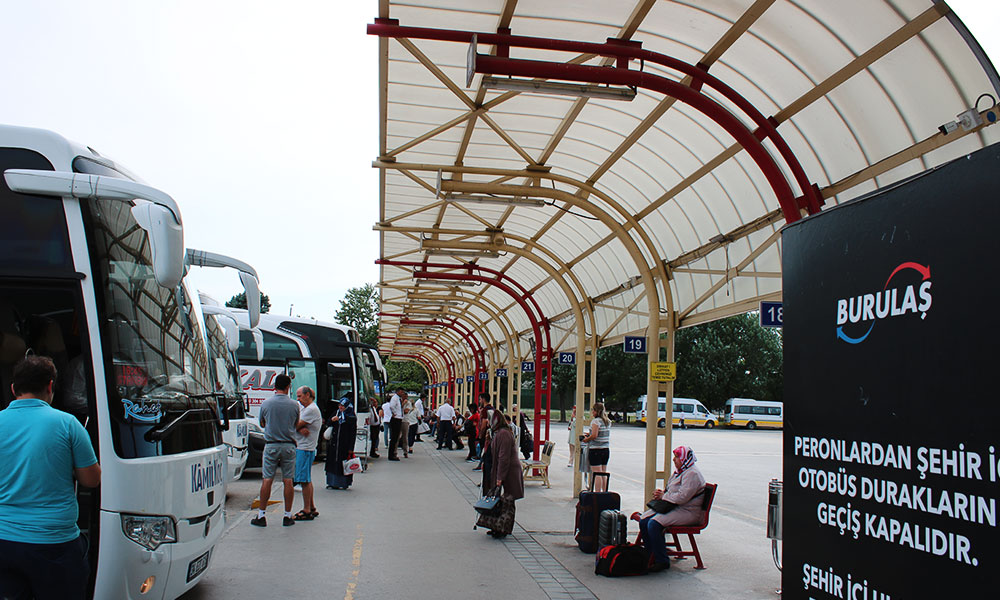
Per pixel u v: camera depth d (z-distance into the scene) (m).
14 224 5.17
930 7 5.71
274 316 21.64
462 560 8.65
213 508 6.24
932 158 6.85
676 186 11.31
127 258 5.62
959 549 2.08
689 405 63.19
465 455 26.11
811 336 2.76
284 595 6.89
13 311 5.08
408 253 19.28
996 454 1.96
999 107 5.93
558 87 7.48
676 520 8.46
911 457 2.25
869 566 2.41
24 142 5.27
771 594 7.39
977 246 2.04
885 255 2.39
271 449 10.46
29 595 4.20
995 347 1.97
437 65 8.73
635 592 7.38
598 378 67.56
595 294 19.03
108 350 5.17
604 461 14.17
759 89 8.08
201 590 6.96
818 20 6.53
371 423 23.45
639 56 7.17
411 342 48.00
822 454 2.66
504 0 7.12
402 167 11.01
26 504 4.12
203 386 6.57
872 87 6.93
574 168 12.50
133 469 5.08
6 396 4.99
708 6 6.86
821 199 8.49
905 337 2.29
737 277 11.05
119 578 4.96
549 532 10.74
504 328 26.23
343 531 10.26
